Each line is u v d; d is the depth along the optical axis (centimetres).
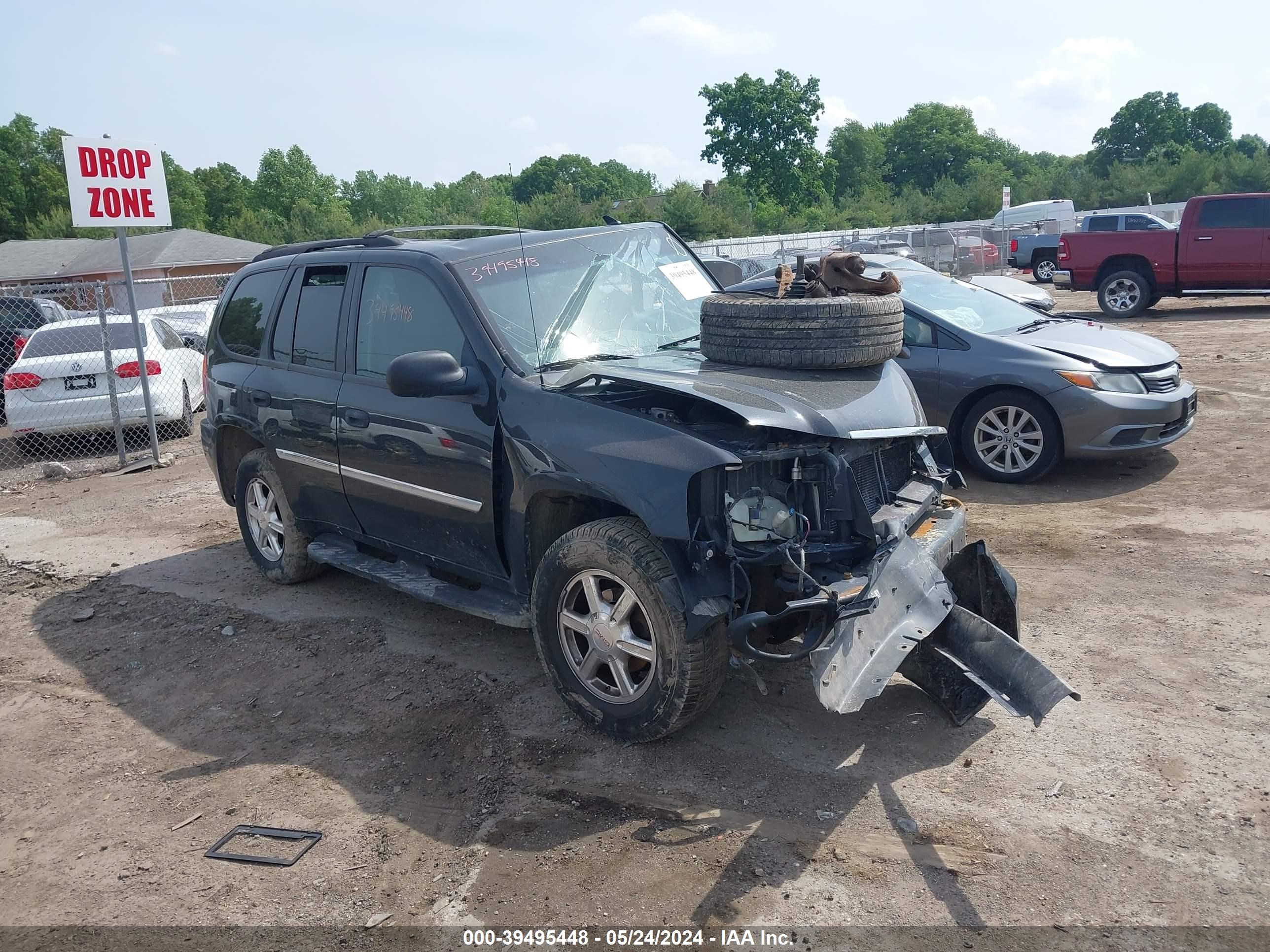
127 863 358
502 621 444
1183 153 7156
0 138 8012
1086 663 457
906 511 400
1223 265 1722
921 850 329
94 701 497
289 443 566
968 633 393
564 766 395
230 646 550
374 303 513
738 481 369
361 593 616
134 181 1044
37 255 5694
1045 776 369
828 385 400
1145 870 314
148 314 1366
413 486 482
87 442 1162
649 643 389
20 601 651
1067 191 7212
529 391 424
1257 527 625
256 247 4938
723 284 594
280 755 428
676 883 320
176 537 775
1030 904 302
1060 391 740
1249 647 461
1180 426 764
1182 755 377
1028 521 676
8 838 382
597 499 398
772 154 7856
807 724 416
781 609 384
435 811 374
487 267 477
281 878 341
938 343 797
